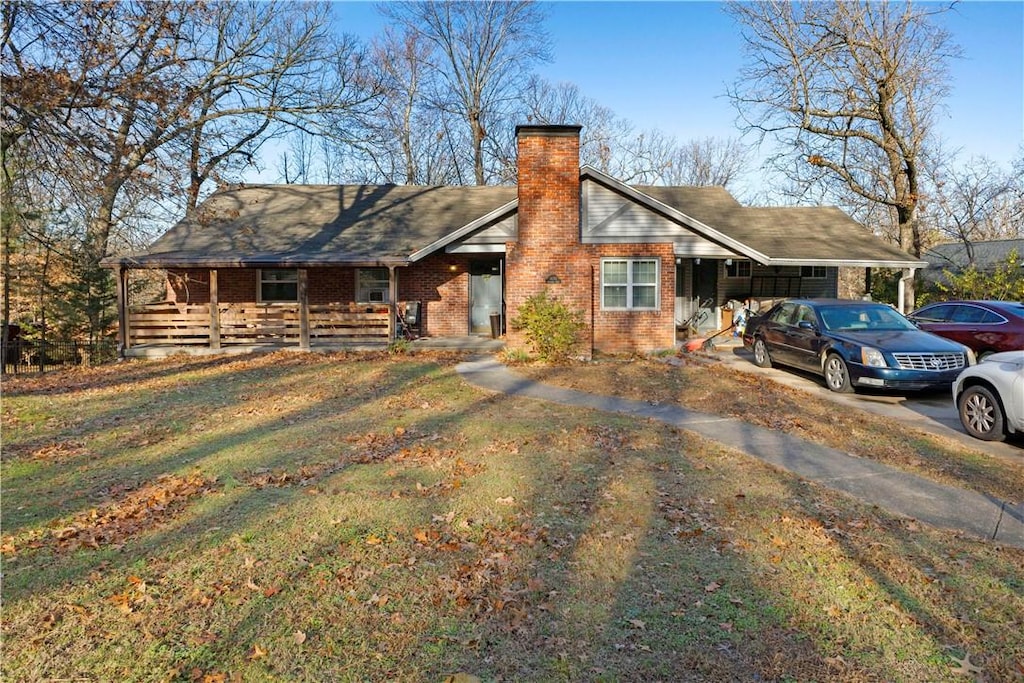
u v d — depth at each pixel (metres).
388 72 36.81
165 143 14.05
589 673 3.05
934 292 23.03
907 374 10.13
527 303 14.47
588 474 6.18
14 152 11.71
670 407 9.57
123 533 4.80
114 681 3.01
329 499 5.46
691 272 20.22
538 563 4.25
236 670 3.08
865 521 5.01
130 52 13.55
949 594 3.83
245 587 3.91
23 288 19.34
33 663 3.15
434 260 18.95
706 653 3.21
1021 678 3.02
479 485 5.82
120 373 13.87
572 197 15.12
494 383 11.62
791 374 12.98
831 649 3.25
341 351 16.39
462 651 3.24
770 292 20.53
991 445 7.52
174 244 17.75
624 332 16.09
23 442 7.70
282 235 18.48
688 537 4.66
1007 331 11.82
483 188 22.45
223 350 16.64
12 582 4.02
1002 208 25.45
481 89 38.94
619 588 3.90
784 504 5.38
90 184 11.86
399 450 7.12
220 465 6.58
